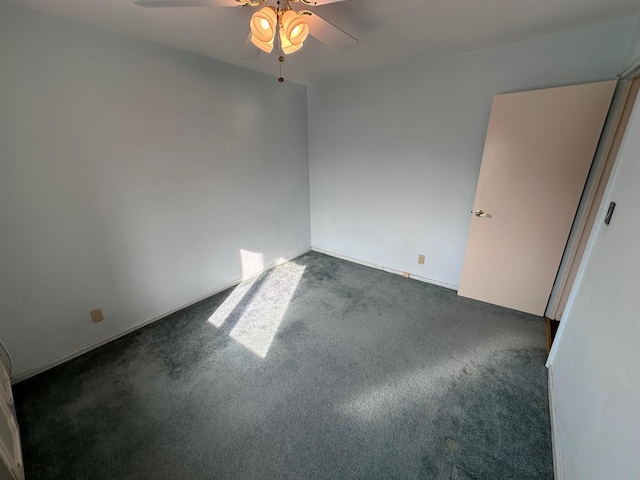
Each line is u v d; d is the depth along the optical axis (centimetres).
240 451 134
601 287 124
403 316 241
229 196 274
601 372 105
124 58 186
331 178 347
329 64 252
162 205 225
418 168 278
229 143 262
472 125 239
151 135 208
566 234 212
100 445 137
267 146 300
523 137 210
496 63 216
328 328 226
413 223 297
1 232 159
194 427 146
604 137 189
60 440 139
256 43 125
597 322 120
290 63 249
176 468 127
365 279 312
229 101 254
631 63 160
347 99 303
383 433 141
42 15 153
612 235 125
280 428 145
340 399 161
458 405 156
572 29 184
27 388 171
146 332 223
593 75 186
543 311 236
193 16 159
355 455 131
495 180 229
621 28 172
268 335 218
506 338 211
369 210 327
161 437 141
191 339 214
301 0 115
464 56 228
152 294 232
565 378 144
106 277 204
